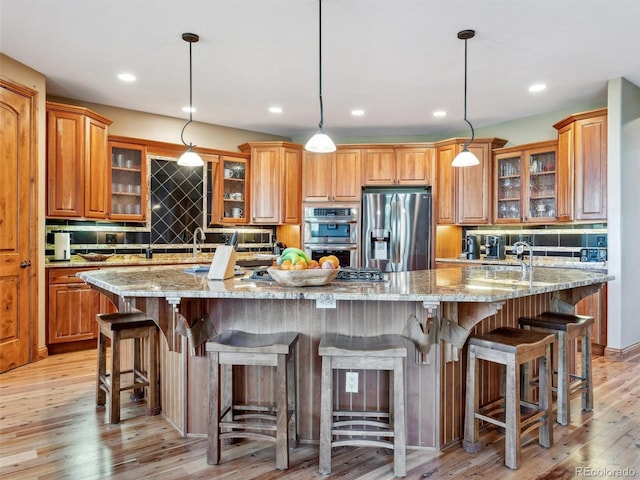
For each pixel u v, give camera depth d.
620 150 3.81
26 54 3.36
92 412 2.64
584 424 2.47
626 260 3.88
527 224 4.96
